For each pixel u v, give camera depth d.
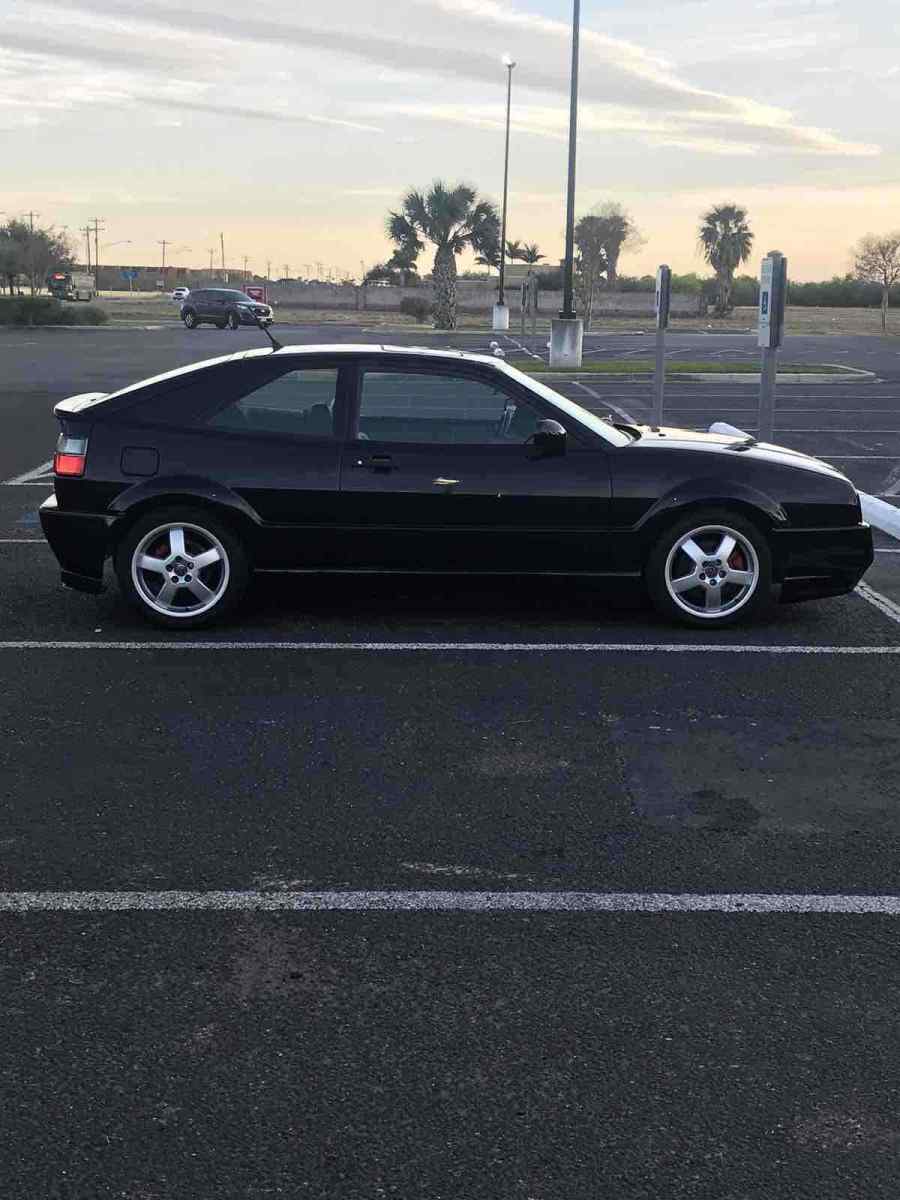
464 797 4.98
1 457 14.46
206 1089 3.13
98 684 6.34
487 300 82.00
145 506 7.20
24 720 5.80
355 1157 2.89
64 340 41.34
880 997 3.59
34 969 3.70
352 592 7.46
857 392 24.81
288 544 7.26
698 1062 3.26
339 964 3.74
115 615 7.68
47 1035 3.37
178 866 4.37
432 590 7.44
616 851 4.52
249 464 7.18
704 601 7.46
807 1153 2.92
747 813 4.86
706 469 7.30
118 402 7.30
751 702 6.16
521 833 4.66
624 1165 2.87
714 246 81.31
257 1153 2.90
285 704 6.07
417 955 3.79
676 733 5.73
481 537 7.25
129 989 3.59
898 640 7.30
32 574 8.77
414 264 54.69
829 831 4.71
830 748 5.55
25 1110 3.05
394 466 7.20
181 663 6.71
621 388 24.67
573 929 3.96
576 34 27.12
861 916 4.06
